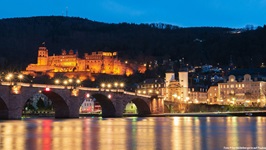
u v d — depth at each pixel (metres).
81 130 105.06
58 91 175.00
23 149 63.34
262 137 84.25
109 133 94.94
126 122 154.62
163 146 67.81
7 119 151.62
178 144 70.94
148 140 77.81
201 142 74.31
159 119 193.00
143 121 166.00
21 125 125.69
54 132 97.31
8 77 158.62
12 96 151.50
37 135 88.31
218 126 124.06
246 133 94.94
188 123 145.88
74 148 65.06
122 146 67.88
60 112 185.62
